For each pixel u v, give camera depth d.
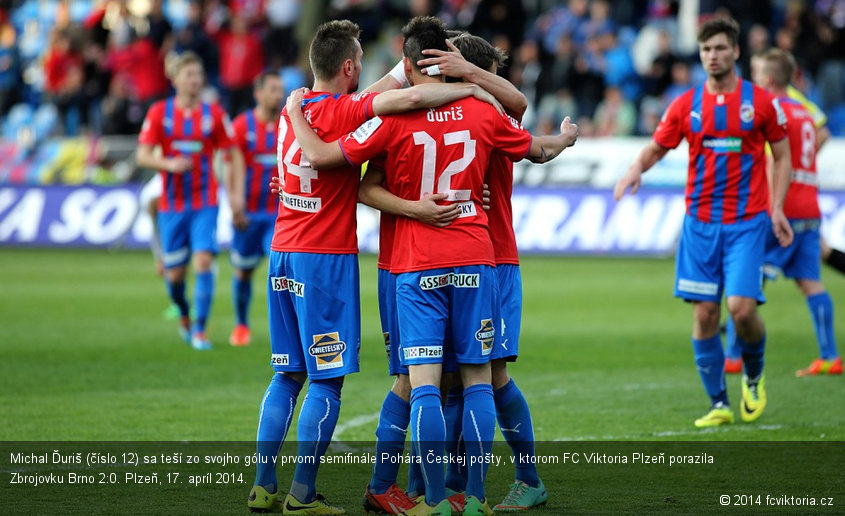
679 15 78.00
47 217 69.75
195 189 36.12
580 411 26.14
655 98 69.00
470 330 17.50
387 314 18.30
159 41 78.31
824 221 57.78
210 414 25.55
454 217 17.47
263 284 56.22
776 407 26.75
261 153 37.66
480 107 17.66
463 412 17.61
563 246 62.97
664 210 61.75
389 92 17.45
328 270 17.88
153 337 38.47
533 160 18.73
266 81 37.50
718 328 25.12
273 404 18.08
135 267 60.44
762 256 25.08
